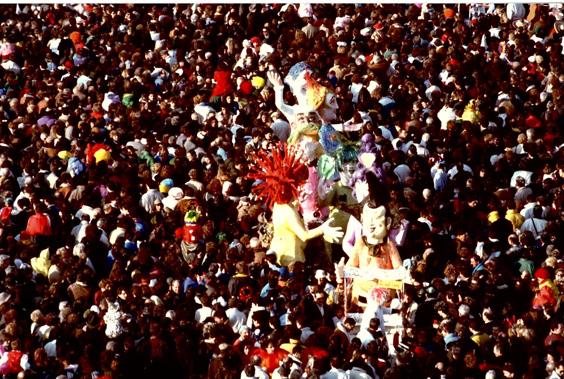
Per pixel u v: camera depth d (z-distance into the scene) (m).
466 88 49.31
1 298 33.03
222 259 35.00
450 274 33.72
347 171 38.69
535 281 33.22
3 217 38.50
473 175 41.38
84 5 63.41
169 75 52.94
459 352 29.36
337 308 33.41
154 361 30.36
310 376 28.38
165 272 34.78
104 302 32.19
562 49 54.22
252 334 31.05
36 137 45.16
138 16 60.91
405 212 36.97
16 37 58.47
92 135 44.97
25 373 29.50
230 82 49.22
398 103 47.19
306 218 38.44
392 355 30.62
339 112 44.56
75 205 39.88
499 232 36.44
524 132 45.06
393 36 54.44
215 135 44.97
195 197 39.34
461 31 55.78
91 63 53.97
